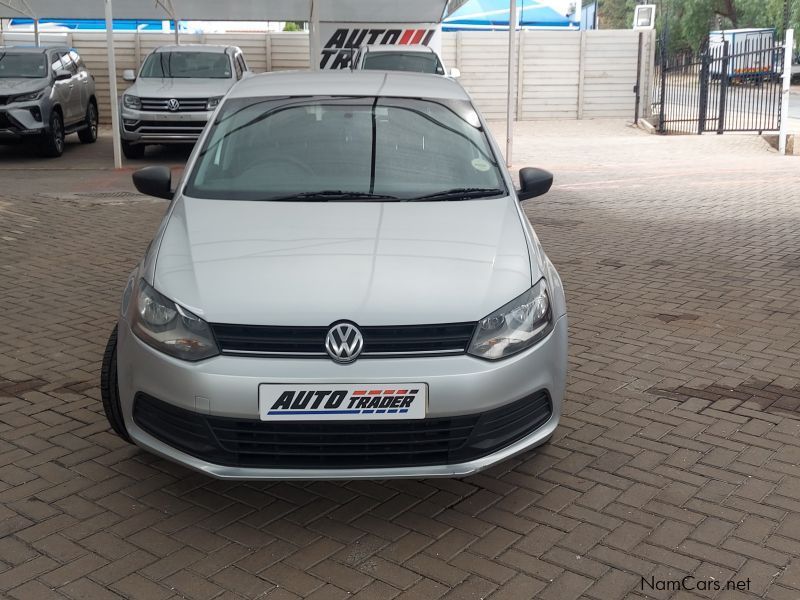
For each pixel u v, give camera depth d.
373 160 4.33
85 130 17.45
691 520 3.44
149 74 15.09
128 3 19.12
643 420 4.39
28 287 6.85
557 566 3.14
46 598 2.92
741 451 4.04
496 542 3.29
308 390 3.10
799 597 2.96
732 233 9.00
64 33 22.81
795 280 7.09
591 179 13.16
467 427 3.21
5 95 14.24
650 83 24.08
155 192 4.48
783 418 4.41
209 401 3.12
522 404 3.35
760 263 7.69
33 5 19.30
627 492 3.67
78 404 4.57
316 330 3.14
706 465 3.90
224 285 3.30
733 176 13.36
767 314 6.16
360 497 3.63
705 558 3.18
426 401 3.13
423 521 3.45
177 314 3.25
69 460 3.93
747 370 5.08
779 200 11.02
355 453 3.18
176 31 20.34
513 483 3.75
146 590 2.98
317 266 3.39
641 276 7.25
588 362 5.21
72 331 5.78
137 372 3.33
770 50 18.31
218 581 3.04
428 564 3.15
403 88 4.97
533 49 23.86
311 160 4.32
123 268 7.46
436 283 3.32
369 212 3.87
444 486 3.72
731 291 6.77
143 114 13.95
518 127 22.73
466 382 3.15
